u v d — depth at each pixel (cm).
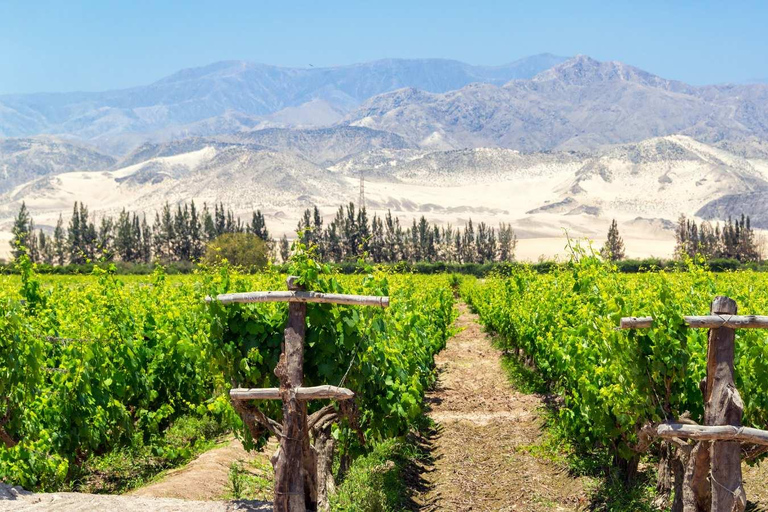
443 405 1683
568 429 1217
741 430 570
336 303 661
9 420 841
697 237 13750
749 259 12106
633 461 992
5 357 809
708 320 584
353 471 1063
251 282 1059
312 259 678
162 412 1126
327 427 889
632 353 738
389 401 814
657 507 895
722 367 588
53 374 950
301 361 669
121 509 716
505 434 1390
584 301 1093
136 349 1090
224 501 757
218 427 1297
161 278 1461
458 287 6781
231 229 14588
